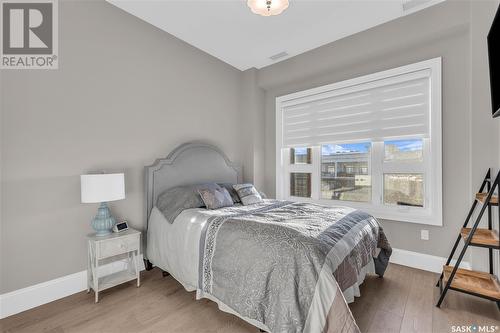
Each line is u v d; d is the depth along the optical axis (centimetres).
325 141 348
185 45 319
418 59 270
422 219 266
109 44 248
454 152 249
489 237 187
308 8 249
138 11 260
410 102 276
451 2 236
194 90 331
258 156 403
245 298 159
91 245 216
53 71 213
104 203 226
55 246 212
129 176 263
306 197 377
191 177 314
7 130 191
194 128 331
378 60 298
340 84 327
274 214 223
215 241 191
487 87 221
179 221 234
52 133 212
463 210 245
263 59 365
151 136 283
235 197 309
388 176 299
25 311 193
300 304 138
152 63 284
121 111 257
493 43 173
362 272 212
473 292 182
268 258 156
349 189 333
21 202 196
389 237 290
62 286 213
